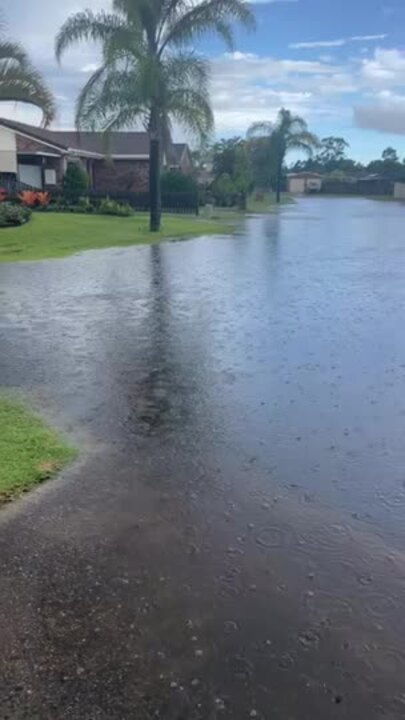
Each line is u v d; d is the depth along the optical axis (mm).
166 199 33406
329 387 5879
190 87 20547
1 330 8078
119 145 36938
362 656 2559
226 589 2959
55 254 16078
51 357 6863
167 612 2807
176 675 2465
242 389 5840
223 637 2656
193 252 17359
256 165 55594
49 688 2410
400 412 5242
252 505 3727
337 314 9273
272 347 7355
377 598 2900
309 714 2293
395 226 28875
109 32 19969
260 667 2500
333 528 3480
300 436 4754
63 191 29938
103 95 20562
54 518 3566
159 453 4441
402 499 3812
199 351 7176
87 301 10133
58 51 20344
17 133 29875
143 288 11438
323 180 85062
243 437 4734
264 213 38375
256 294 10984
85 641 2643
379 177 84750
